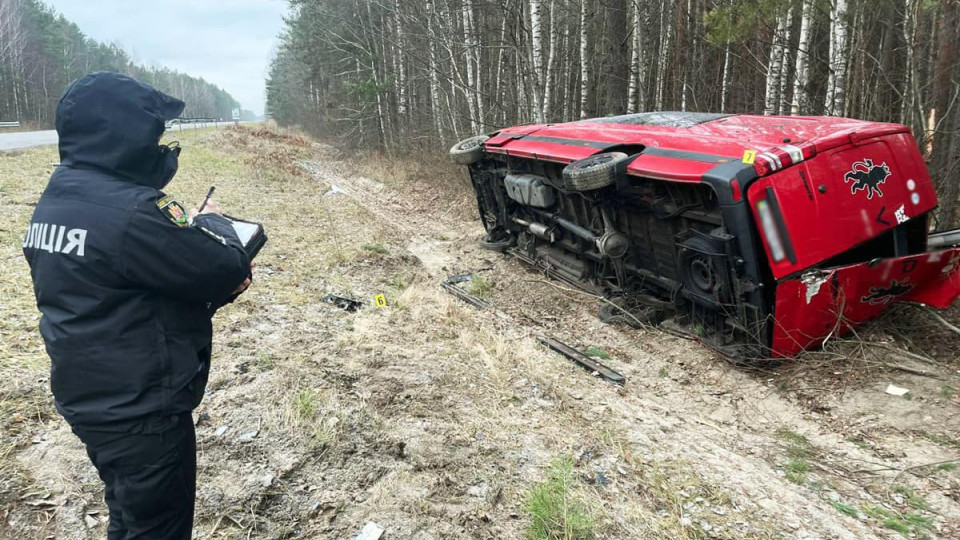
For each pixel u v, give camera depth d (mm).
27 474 3014
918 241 5500
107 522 2820
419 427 3797
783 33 10898
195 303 2078
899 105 11617
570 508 3061
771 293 4938
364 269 8078
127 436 1908
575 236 7617
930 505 3451
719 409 4789
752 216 4703
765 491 3490
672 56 15367
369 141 24828
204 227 2096
